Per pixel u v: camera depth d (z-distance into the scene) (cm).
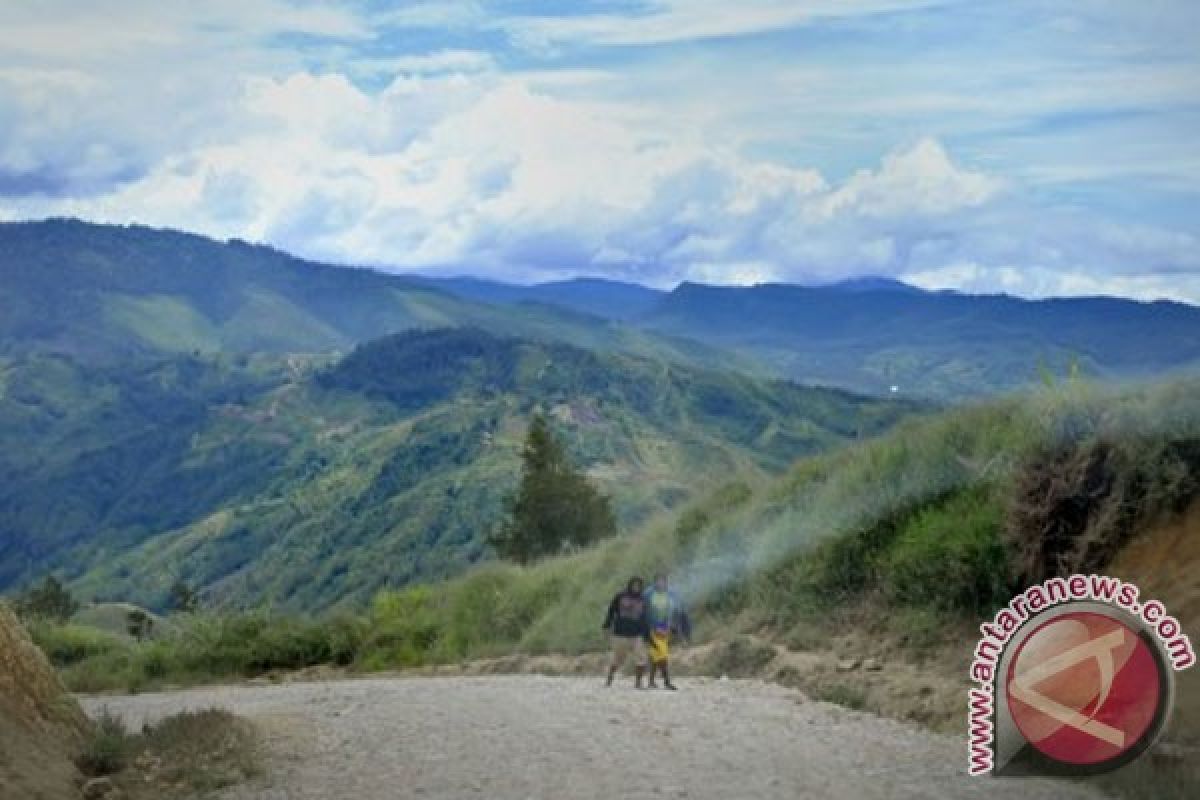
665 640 1864
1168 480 1499
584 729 1405
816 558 2088
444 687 2027
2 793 1062
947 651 1648
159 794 1172
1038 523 1600
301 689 2330
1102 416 1628
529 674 2402
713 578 2367
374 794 1105
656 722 1448
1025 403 1964
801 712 1519
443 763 1229
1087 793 1046
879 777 1112
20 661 1308
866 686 1606
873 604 1891
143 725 1491
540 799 1056
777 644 1997
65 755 1262
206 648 3316
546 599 2989
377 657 3122
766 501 2466
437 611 3369
